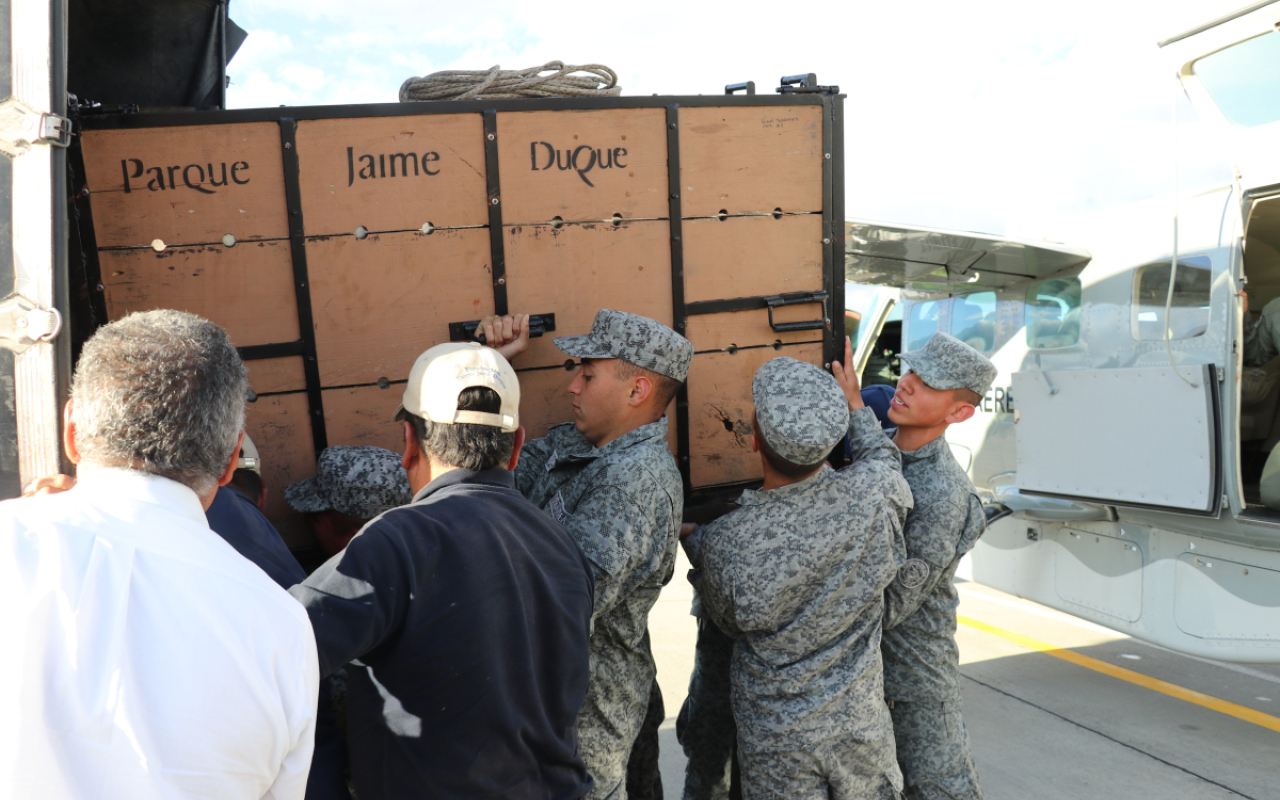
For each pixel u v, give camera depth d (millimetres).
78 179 1660
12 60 1178
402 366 1826
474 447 1279
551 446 1899
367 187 1787
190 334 888
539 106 1858
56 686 705
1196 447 3281
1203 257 3461
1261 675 4160
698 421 2041
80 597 735
